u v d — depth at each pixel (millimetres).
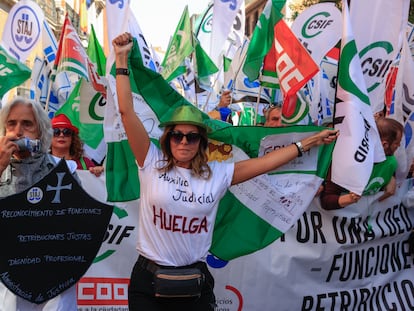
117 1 4203
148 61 4480
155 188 2654
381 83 4414
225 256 3133
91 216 2711
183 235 2641
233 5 5355
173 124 2666
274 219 3158
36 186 2613
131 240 3512
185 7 4855
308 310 3658
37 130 2691
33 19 6066
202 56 5434
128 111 2684
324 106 4875
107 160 3191
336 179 3180
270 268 3600
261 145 3207
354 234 3748
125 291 3498
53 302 2674
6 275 2545
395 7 4328
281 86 3822
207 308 2732
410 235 4027
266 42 4152
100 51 5492
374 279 3873
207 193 2682
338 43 5082
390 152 3777
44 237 2631
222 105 5770
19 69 5262
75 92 4715
